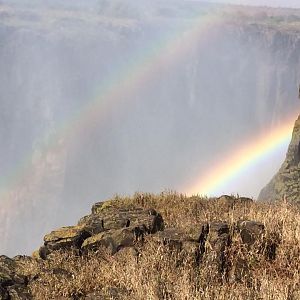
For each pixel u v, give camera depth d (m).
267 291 6.82
